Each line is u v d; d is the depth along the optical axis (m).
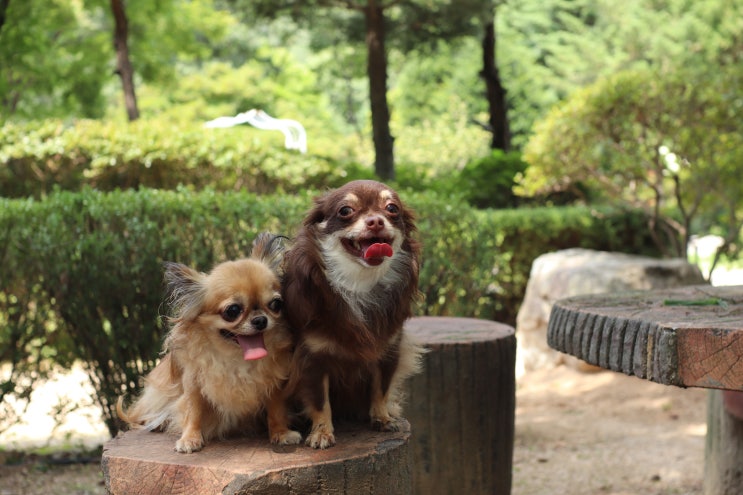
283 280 3.12
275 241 3.21
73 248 6.32
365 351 3.08
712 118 11.43
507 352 5.00
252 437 3.33
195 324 3.01
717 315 3.51
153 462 3.02
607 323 3.57
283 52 31.28
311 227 3.13
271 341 3.07
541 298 10.02
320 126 27.73
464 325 5.41
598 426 7.80
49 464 6.70
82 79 18.17
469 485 4.85
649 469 6.55
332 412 3.54
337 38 16.53
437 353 4.77
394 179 14.29
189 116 24.00
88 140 10.84
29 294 6.59
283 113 26.44
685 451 6.95
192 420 3.18
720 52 21.17
